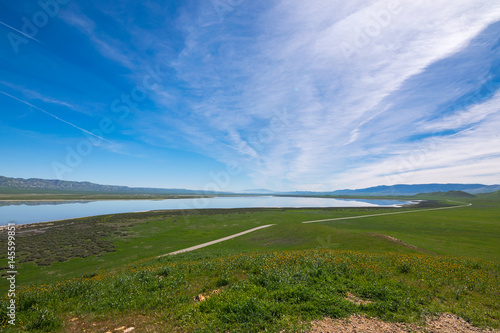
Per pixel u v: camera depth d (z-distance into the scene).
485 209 134.75
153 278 13.57
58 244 52.66
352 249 35.94
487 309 9.78
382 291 10.67
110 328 8.05
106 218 95.88
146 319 8.59
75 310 9.76
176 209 147.25
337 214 115.19
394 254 23.44
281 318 8.05
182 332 7.43
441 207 159.38
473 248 40.03
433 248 39.75
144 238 59.41
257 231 66.31
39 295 11.03
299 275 12.26
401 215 107.06
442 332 7.67
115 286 12.82
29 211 118.62
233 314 8.13
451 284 12.81
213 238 59.31
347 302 9.43
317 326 7.71
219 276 13.44
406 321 8.30
